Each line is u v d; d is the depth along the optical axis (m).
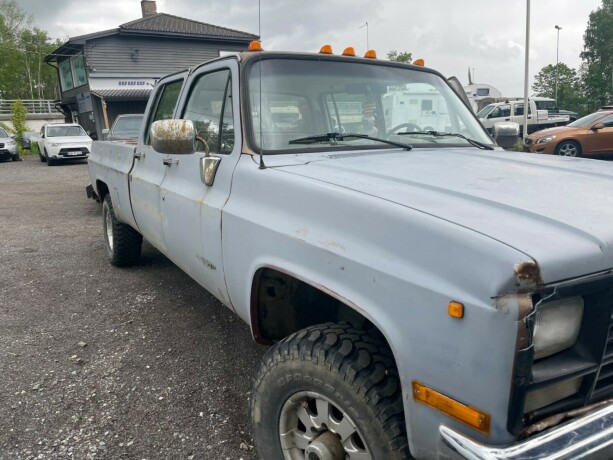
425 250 1.66
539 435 1.54
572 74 64.75
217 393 3.26
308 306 2.56
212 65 3.22
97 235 7.48
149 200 3.84
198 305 4.66
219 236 2.71
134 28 29.44
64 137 20.98
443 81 3.76
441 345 1.58
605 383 1.76
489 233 1.59
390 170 2.39
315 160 2.65
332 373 1.90
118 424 2.94
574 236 1.61
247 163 2.65
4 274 5.62
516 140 3.92
